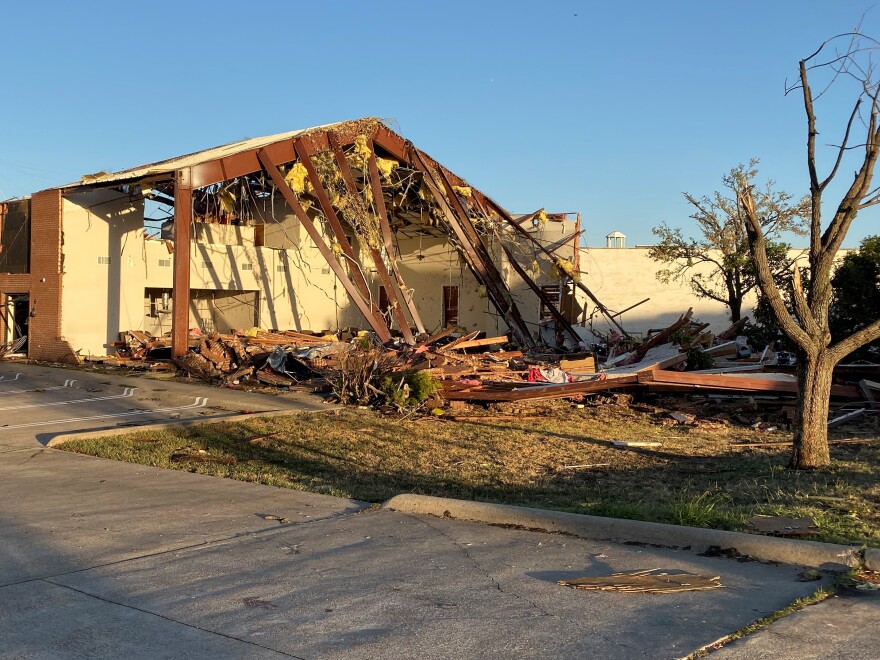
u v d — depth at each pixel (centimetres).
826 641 475
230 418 1708
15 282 2795
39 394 2067
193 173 2475
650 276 5122
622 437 1588
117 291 2847
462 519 819
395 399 1886
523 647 476
